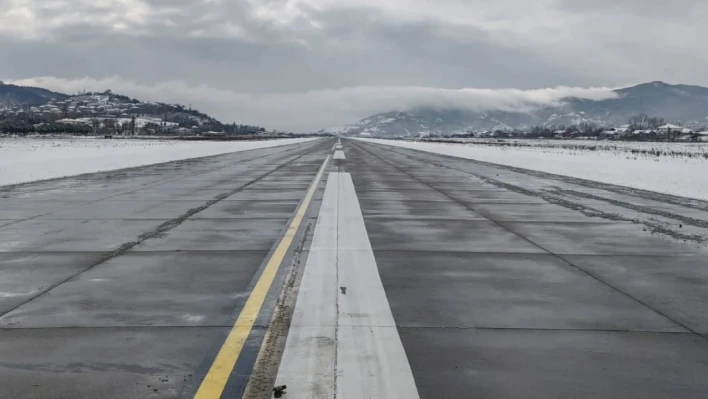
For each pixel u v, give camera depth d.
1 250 9.09
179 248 9.24
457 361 4.73
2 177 21.58
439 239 10.22
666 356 4.91
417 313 5.96
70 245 9.49
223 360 4.71
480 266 8.16
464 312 6.04
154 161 36.91
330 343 5.08
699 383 4.38
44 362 4.70
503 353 4.92
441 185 21.28
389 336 5.28
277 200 15.98
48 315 5.90
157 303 6.29
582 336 5.38
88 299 6.45
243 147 68.00
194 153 46.91
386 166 33.34
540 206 15.16
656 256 8.98
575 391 4.21
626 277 7.63
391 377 4.40
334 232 10.78
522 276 7.62
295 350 4.92
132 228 11.18
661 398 4.13
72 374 4.47
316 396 4.06
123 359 4.76
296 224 11.69
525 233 10.95
